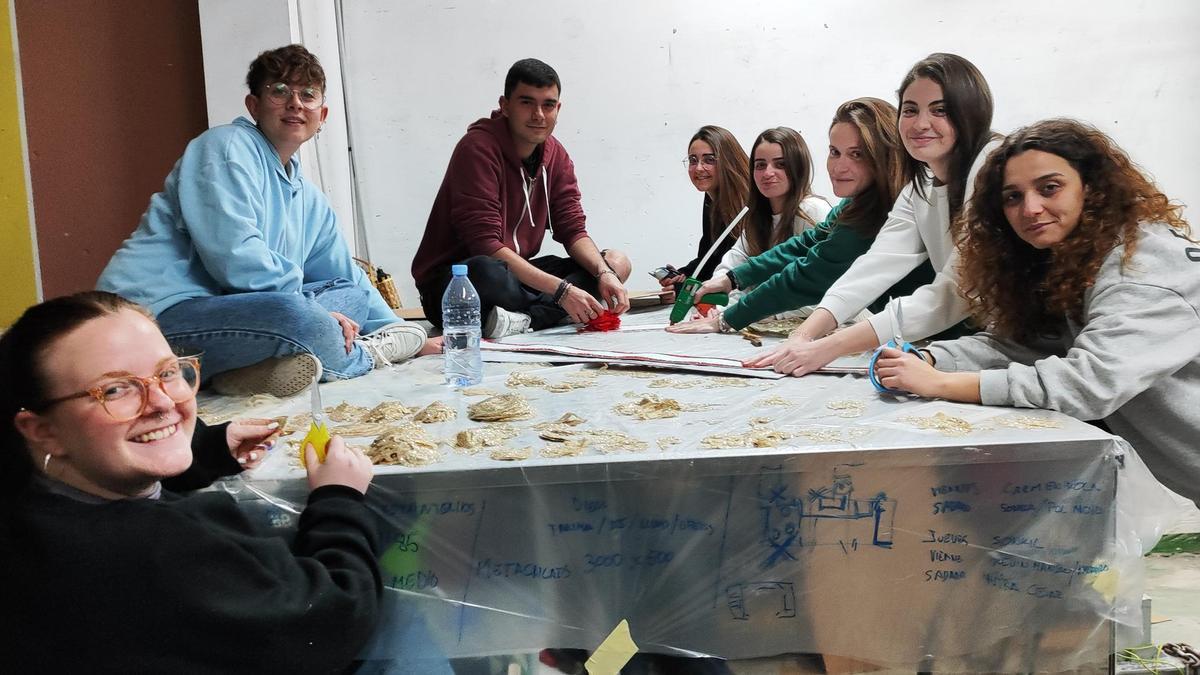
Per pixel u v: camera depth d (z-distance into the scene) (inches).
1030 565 53.8
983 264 68.3
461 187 119.4
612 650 54.2
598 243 193.6
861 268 86.4
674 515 52.7
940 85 75.9
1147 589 82.8
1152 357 57.0
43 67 154.9
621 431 58.6
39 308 41.6
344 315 84.3
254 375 75.8
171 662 40.1
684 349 92.3
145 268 79.2
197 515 43.0
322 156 178.9
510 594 53.3
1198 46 189.3
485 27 183.0
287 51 85.0
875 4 186.7
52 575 38.6
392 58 181.9
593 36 185.5
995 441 52.2
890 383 65.1
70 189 159.2
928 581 54.0
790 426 57.9
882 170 93.4
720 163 133.0
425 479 51.2
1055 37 188.4
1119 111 191.9
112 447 41.1
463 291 97.6
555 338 104.6
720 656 54.8
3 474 40.7
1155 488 53.1
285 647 41.7
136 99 160.4
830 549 53.6
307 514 47.9
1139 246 60.4
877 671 55.1
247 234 78.9
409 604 52.7
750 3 185.9
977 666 55.0
